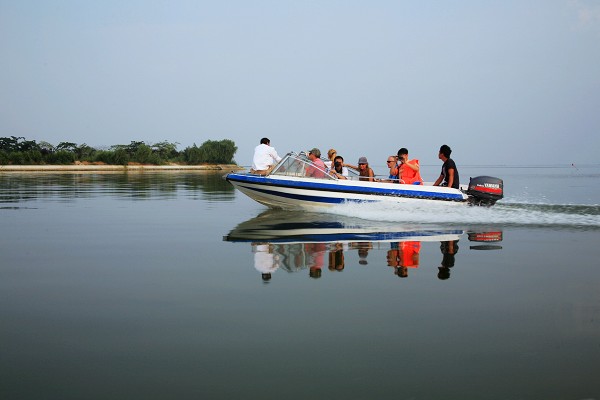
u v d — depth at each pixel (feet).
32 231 21.95
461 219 26.45
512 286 11.49
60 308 9.89
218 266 13.94
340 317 9.18
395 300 10.30
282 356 7.41
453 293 10.86
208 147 224.12
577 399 6.06
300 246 17.34
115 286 11.68
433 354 7.48
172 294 10.90
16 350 7.66
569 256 15.40
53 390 6.31
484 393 6.23
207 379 6.64
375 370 6.92
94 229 22.68
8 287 11.64
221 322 8.94
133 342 8.00
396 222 25.57
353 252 16.03
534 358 7.32
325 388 6.38
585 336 8.19
